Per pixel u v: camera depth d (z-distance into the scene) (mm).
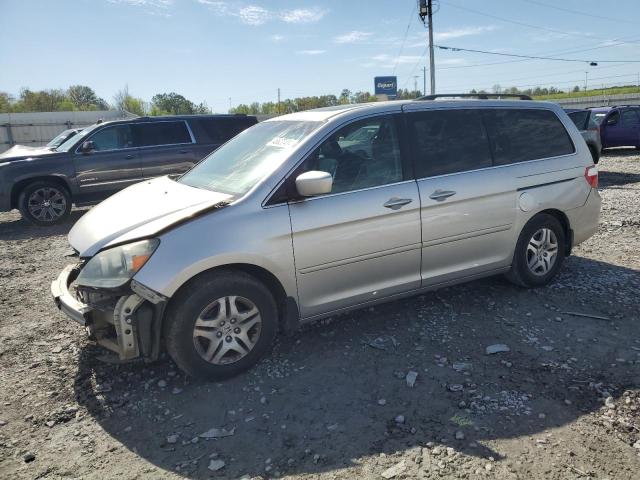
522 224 4668
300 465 2730
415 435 2932
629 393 3244
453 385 3414
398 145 4129
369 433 2965
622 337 4004
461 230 4312
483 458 2727
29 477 2711
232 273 3469
